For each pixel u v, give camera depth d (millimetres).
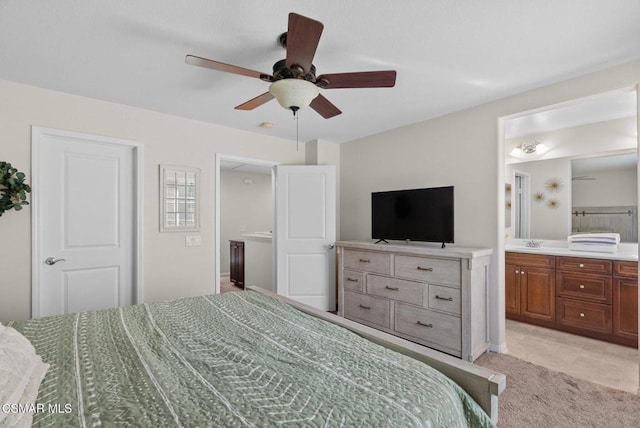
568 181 3637
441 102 2844
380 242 3527
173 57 2043
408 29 1732
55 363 1129
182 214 3289
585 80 2293
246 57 2039
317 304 3920
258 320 1591
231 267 5688
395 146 3660
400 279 3010
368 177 3992
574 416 1869
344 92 2607
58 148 2676
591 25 1697
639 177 2072
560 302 3275
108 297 2920
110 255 2934
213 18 1635
